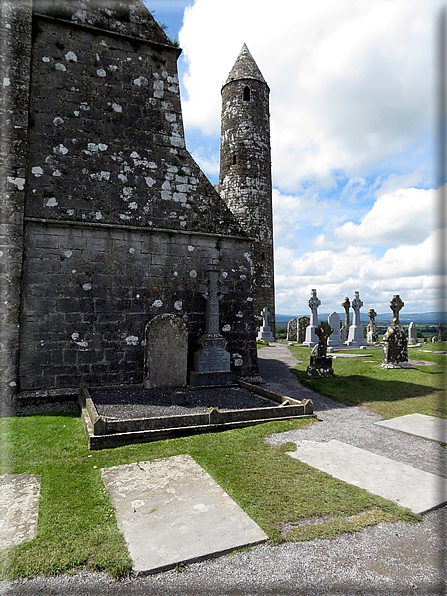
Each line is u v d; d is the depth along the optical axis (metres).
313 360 10.41
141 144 9.18
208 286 9.10
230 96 25.52
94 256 8.30
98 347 8.14
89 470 4.45
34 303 7.68
